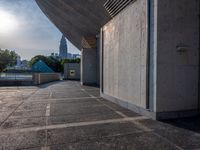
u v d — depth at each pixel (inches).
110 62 363.6
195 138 162.7
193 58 231.3
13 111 270.4
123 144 149.6
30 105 316.5
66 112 263.4
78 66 1296.8
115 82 337.7
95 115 245.4
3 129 188.1
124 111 269.1
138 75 254.4
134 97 266.7
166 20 216.5
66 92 506.6
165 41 217.3
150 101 229.8
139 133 175.3
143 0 238.8
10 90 560.4
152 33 222.1
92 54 743.1
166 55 218.4
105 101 358.9
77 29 732.7
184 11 224.4
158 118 218.7
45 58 2281.0
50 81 1051.9
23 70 1651.1
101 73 422.0
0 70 1760.6
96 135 170.1
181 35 223.9
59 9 661.3
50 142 154.0
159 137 165.0
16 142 154.0
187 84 229.5
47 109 283.7
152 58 223.3
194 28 230.4
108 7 351.3
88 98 398.0
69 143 151.9
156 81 215.9
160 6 213.6
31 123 209.3
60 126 197.8
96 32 674.2
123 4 296.2
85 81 751.7
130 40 276.7
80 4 510.9
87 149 140.4
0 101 358.3
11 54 2031.3
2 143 151.9
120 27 313.3
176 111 225.6
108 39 375.2
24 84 764.0
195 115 234.4
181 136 167.5
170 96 222.2
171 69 221.3
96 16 503.5
